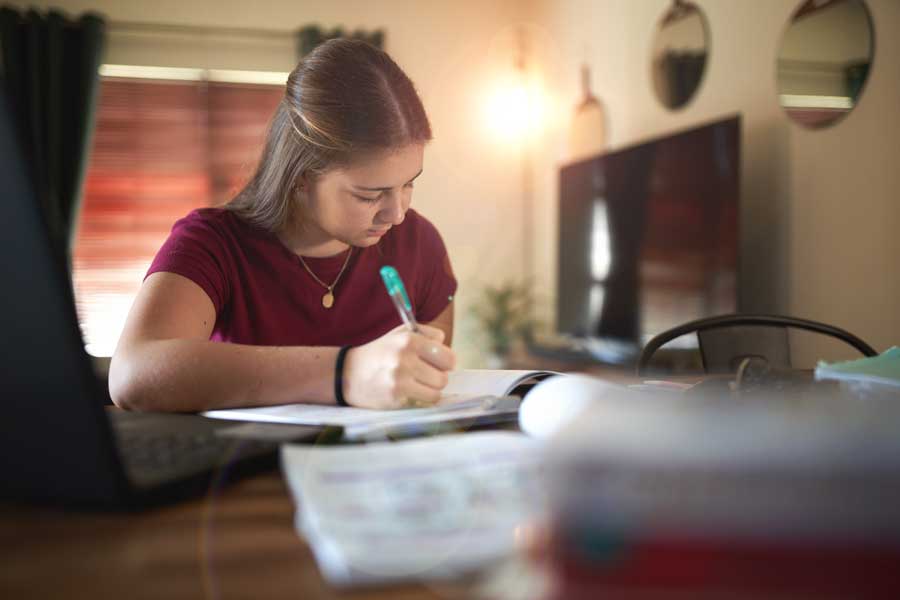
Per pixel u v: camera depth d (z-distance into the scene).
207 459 0.58
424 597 0.37
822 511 0.35
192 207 4.30
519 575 0.37
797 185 2.34
